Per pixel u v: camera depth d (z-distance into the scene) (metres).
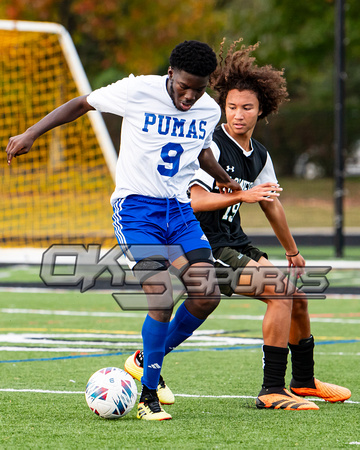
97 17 70.38
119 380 11.71
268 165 13.91
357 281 33.09
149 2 72.12
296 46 74.56
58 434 10.65
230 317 24.36
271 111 13.52
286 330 12.61
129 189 11.95
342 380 14.95
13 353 17.97
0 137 45.84
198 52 11.17
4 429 10.93
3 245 40.00
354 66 93.44
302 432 10.80
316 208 64.12
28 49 42.44
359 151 78.69
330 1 72.88
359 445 10.09
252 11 76.75
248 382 14.88
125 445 10.03
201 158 12.52
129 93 11.66
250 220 59.69
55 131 46.44
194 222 12.35
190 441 10.25
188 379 15.16
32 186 46.75
